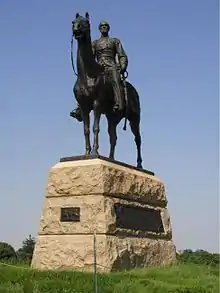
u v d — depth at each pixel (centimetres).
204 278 1261
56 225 1367
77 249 1316
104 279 1153
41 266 1350
